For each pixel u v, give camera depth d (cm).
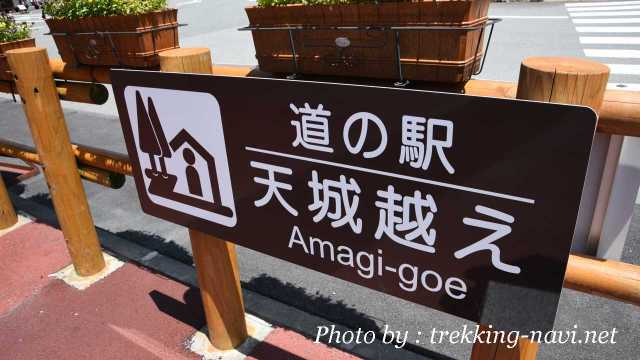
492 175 119
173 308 291
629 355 244
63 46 267
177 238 380
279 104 154
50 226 398
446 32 147
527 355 144
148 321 281
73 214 306
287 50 186
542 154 110
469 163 122
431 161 128
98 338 270
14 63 266
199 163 191
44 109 276
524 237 121
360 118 136
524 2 1407
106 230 394
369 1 157
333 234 162
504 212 121
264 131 163
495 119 113
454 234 133
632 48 808
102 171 299
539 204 115
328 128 145
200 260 228
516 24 1074
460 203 128
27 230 392
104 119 724
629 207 129
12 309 298
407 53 158
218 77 166
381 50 162
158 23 231
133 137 212
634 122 116
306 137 152
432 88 160
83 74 270
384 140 134
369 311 286
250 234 190
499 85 151
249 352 253
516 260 124
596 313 274
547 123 107
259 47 193
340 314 284
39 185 496
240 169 178
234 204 189
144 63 233
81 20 243
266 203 177
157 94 190
